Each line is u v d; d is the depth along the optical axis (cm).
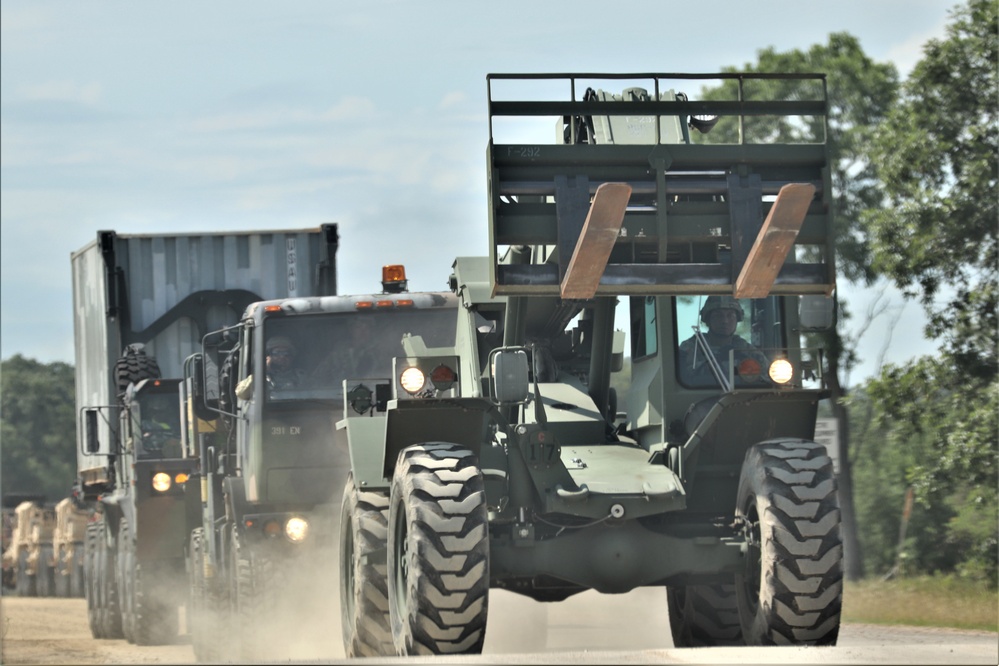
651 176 2864
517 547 2881
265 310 4438
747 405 2970
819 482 2741
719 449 3014
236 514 4491
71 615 8150
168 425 6097
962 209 7919
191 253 6475
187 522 5644
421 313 4509
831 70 10769
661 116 3100
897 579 9794
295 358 4434
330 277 6353
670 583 3111
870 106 10819
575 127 3212
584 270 2748
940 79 8112
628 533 2897
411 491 2659
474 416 2842
